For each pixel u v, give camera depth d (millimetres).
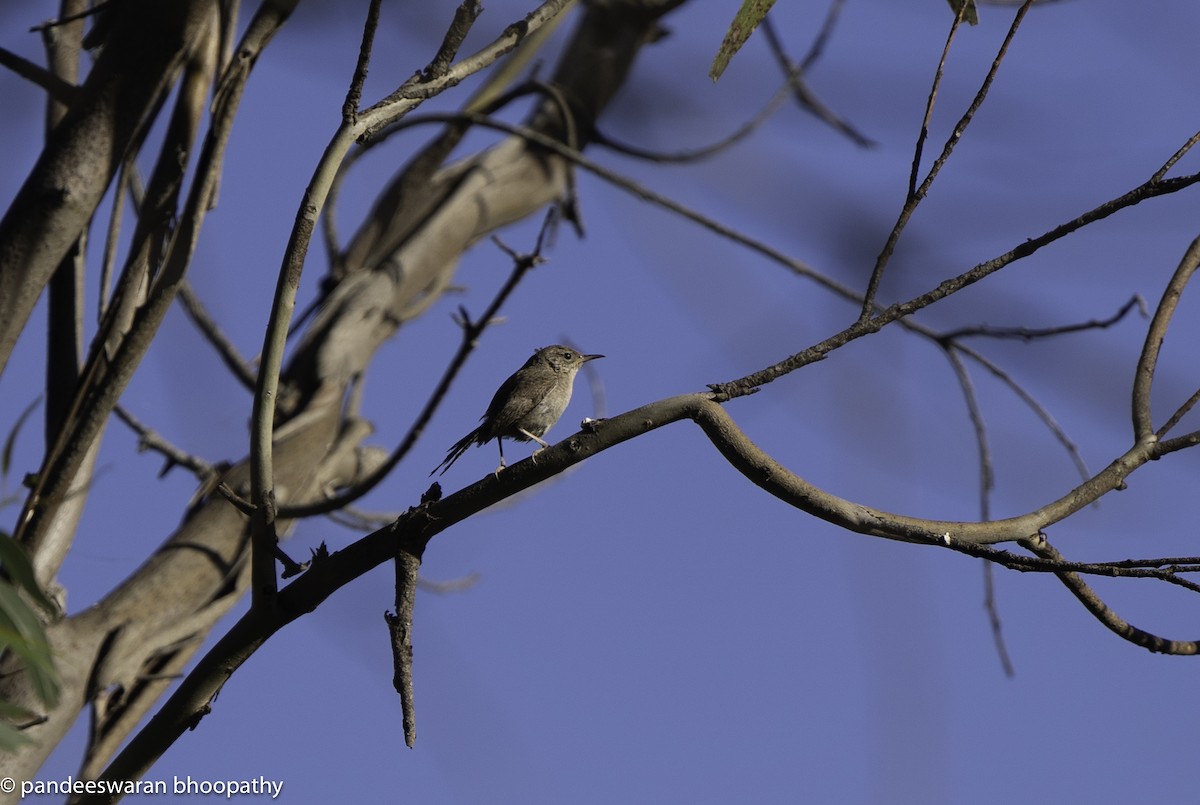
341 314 14023
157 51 9688
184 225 9539
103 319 10016
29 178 9469
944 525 7113
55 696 6238
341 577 7242
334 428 13320
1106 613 7430
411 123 14688
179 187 10086
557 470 7043
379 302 14164
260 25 9797
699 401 6977
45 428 10297
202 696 7422
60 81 9695
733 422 6977
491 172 15875
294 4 9852
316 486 12977
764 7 7379
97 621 10445
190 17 9695
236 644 7367
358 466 13664
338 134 7285
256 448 7242
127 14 9750
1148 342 7789
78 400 9680
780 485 6992
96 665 10250
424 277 14906
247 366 13375
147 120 9945
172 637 10727
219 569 11273
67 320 10422
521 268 10664
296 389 13414
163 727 7449
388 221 15562
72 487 9844
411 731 6867
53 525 9648
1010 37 6891
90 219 9664
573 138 15336
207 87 10305
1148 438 7508
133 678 10383
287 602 7297
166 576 10961
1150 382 7695
